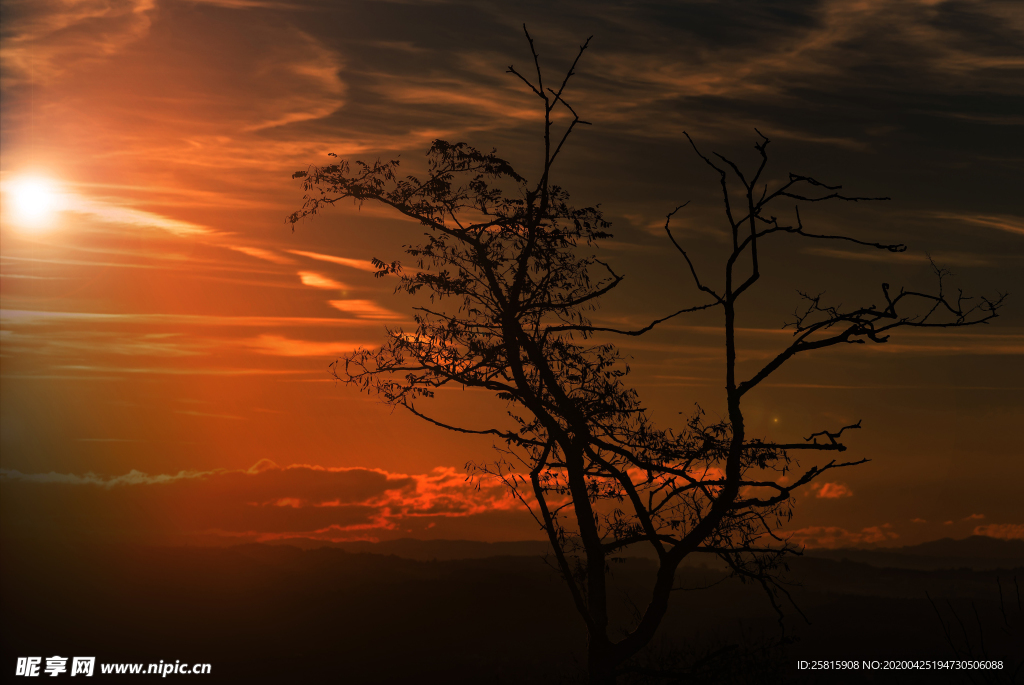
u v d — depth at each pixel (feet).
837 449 53.21
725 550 57.72
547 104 64.54
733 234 53.36
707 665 58.70
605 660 58.39
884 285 50.85
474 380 67.21
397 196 69.36
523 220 67.26
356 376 68.44
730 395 54.24
